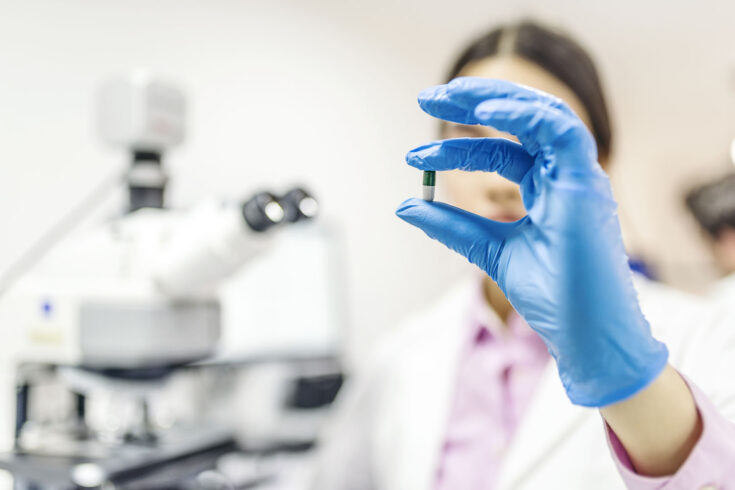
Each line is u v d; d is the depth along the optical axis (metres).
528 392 0.77
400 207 0.38
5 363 0.87
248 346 1.54
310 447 1.45
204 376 1.47
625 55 2.48
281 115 1.98
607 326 0.32
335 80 2.09
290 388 1.54
